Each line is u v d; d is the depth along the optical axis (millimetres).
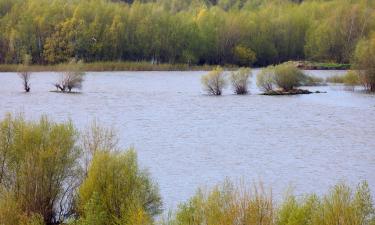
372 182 57125
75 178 41312
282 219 31875
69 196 41281
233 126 90812
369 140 79250
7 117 43594
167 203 48625
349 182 57125
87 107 109875
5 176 39812
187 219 32375
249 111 106938
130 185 37250
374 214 34188
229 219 30812
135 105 114562
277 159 67438
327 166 64062
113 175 37219
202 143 76812
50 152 39312
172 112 105688
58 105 111312
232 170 61938
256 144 76500
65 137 40688
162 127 89250
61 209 40344
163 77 185500
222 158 67750
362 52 139750
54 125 41062
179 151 71500
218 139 79750
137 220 32688
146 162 65125
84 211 37031
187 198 50312
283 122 94312
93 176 37219
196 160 66562
